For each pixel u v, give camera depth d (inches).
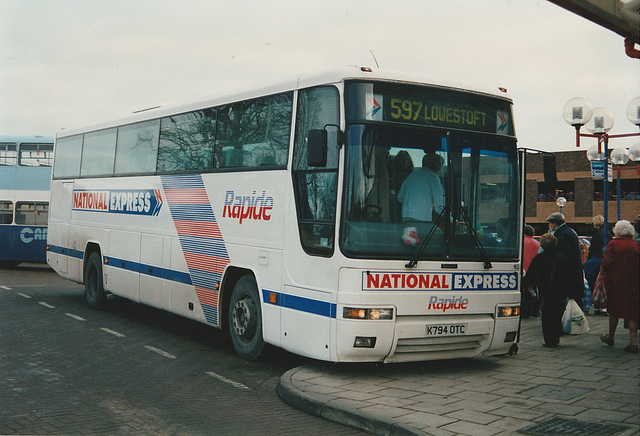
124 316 503.8
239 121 367.6
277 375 322.0
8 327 436.8
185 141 418.3
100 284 520.7
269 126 342.3
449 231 301.3
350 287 281.7
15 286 698.8
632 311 362.3
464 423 224.2
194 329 456.4
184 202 410.3
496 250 316.5
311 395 262.1
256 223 341.7
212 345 398.0
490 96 323.9
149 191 453.1
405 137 296.8
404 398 259.3
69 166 594.2
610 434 210.5
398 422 223.9
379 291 283.1
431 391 271.4
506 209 323.0
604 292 385.7
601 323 482.6
